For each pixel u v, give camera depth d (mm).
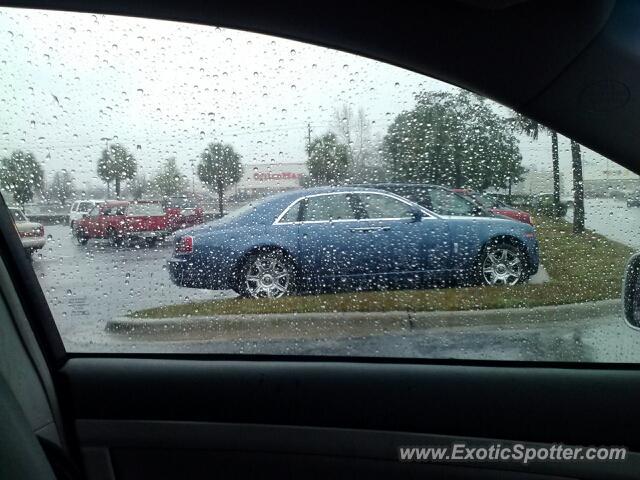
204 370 3021
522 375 2795
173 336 3334
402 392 2848
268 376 2967
